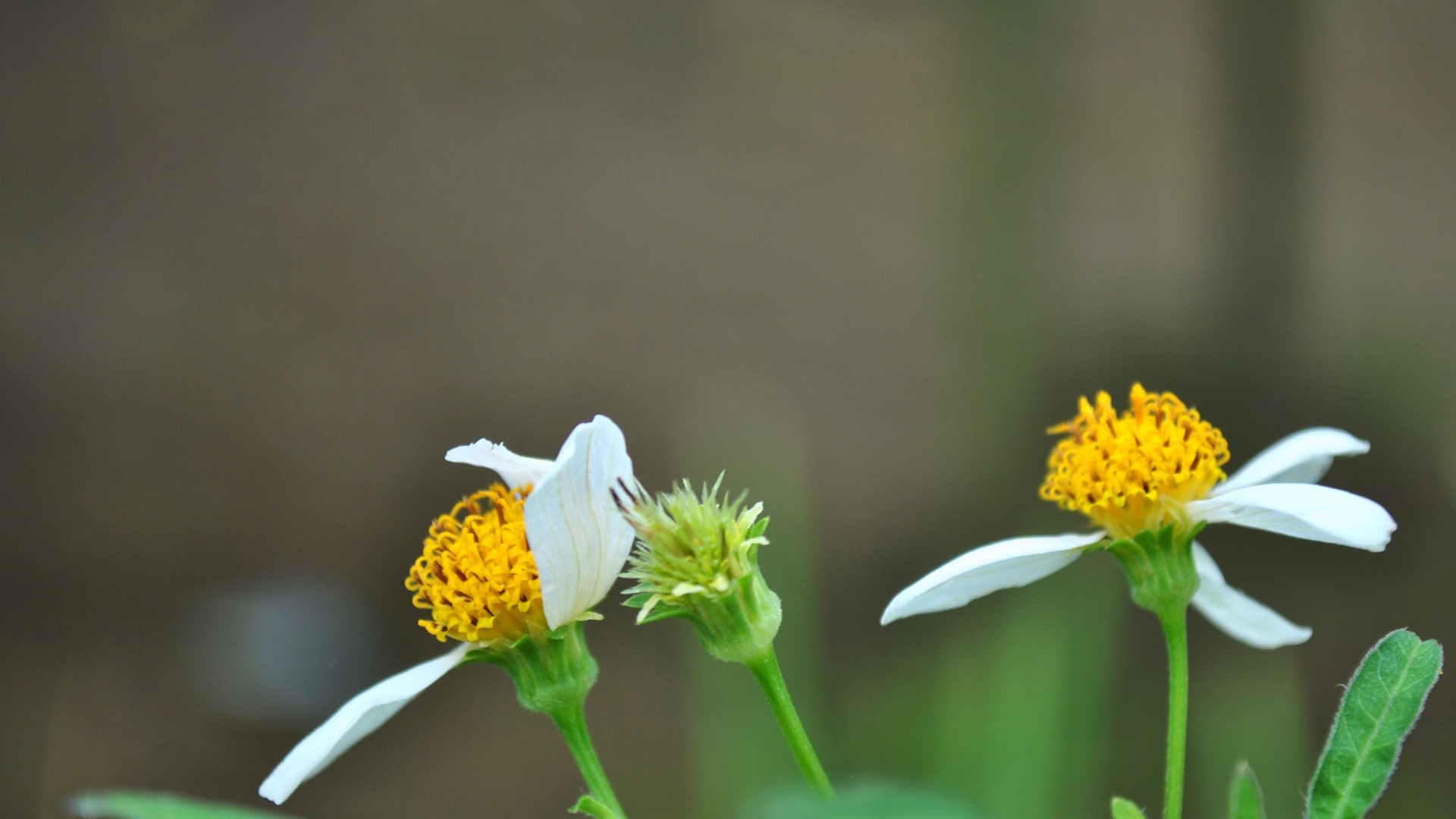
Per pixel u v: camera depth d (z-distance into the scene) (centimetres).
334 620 71
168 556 78
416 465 83
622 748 63
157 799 23
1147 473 26
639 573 25
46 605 75
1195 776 42
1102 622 31
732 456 40
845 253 96
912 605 26
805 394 85
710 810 31
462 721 67
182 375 89
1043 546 26
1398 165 85
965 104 52
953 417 58
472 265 97
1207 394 63
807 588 33
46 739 65
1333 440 27
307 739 26
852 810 18
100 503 81
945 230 55
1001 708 29
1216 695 47
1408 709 24
